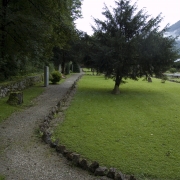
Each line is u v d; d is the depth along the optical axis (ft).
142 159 15.35
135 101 40.32
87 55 50.72
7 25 43.86
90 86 64.23
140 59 47.91
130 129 22.59
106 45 47.42
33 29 40.98
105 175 12.98
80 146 17.53
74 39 51.85
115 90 49.80
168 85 70.38
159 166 14.39
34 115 27.43
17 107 31.81
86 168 13.60
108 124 24.34
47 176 12.66
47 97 42.19
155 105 36.68
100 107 34.09
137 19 47.42
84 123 24.45
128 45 45.03
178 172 13.67
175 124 24.91
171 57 47.73
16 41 45.88
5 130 21.06
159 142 18.88
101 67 47.93
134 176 12.91
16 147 16.85
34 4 45.37
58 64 112.27
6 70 48.75
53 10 46.14
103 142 18.53
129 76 50.55
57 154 15.75
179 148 17.58
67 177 12.64
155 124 24.77
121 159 15.29
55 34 50.37
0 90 37.27
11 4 48.26
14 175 12.62
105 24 48.60
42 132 19.93
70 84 69.21
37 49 43.91
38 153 15.84
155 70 49.57
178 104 37.78
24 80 53.52
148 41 45.75
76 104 35.94
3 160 14.56
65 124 23.84
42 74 75.66
